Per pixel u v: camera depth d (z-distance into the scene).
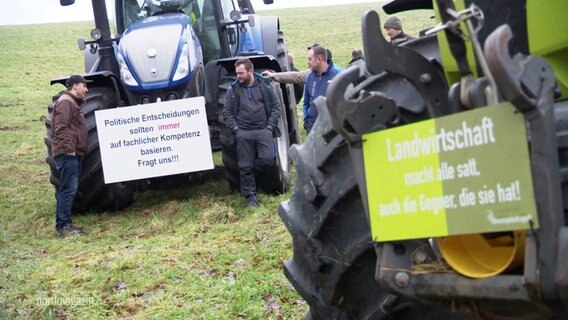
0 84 25.12
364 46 2.58
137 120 8.62
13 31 39.00
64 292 5.94
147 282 6.00
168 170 8.68
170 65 8.87
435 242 2.42
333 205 2.97
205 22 9.82
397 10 3.96
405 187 2.45
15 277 6.38
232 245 6.89
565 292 2.12
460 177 2.30
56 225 8.21
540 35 2.73
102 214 8.88
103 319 5.35
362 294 3.03
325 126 3.04
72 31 38.59
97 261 6.75
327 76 8.41
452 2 2.54
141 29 9.16
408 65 2.64
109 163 8.61
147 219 8.40
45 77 26.42
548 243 2.12
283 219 3.21
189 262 6.45
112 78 8.93
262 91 8.58
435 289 2.41
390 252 2.53
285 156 9.32
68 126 8.16
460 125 2.29
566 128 2.50
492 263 2.39
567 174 2.44
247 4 11.28
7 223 8.83
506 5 2.80
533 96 2.12
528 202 2.15
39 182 11.38
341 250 3.00
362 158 2.57
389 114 2.59
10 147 14.94
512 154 2.18
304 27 33.47
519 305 2.31
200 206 8.55
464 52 2.52
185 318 5.18
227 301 5.43
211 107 9.17
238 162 8.54
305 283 3.21
